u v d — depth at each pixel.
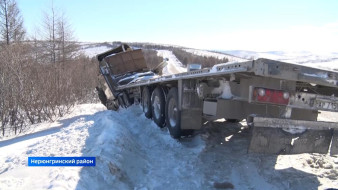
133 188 4.07
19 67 9.45
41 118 9.98
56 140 5.93
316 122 4.00
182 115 5.92
